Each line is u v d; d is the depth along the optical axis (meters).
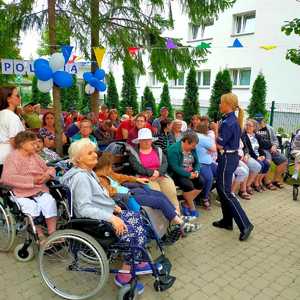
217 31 15.86
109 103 17.38
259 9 14.19
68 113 9.42
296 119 13.24
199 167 4.66
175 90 17.92
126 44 6.88
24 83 18.84
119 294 2.61
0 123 3.60
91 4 6.21
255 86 12.94
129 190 3.33
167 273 2.82
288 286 3.04
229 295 2.87
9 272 3.13
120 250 2.67
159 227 3.19
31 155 3.38
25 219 3.21
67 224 2.69
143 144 4.18
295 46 13.22
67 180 2.80
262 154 6.11
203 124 5.07
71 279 3.00
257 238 4.05
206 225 4.39
